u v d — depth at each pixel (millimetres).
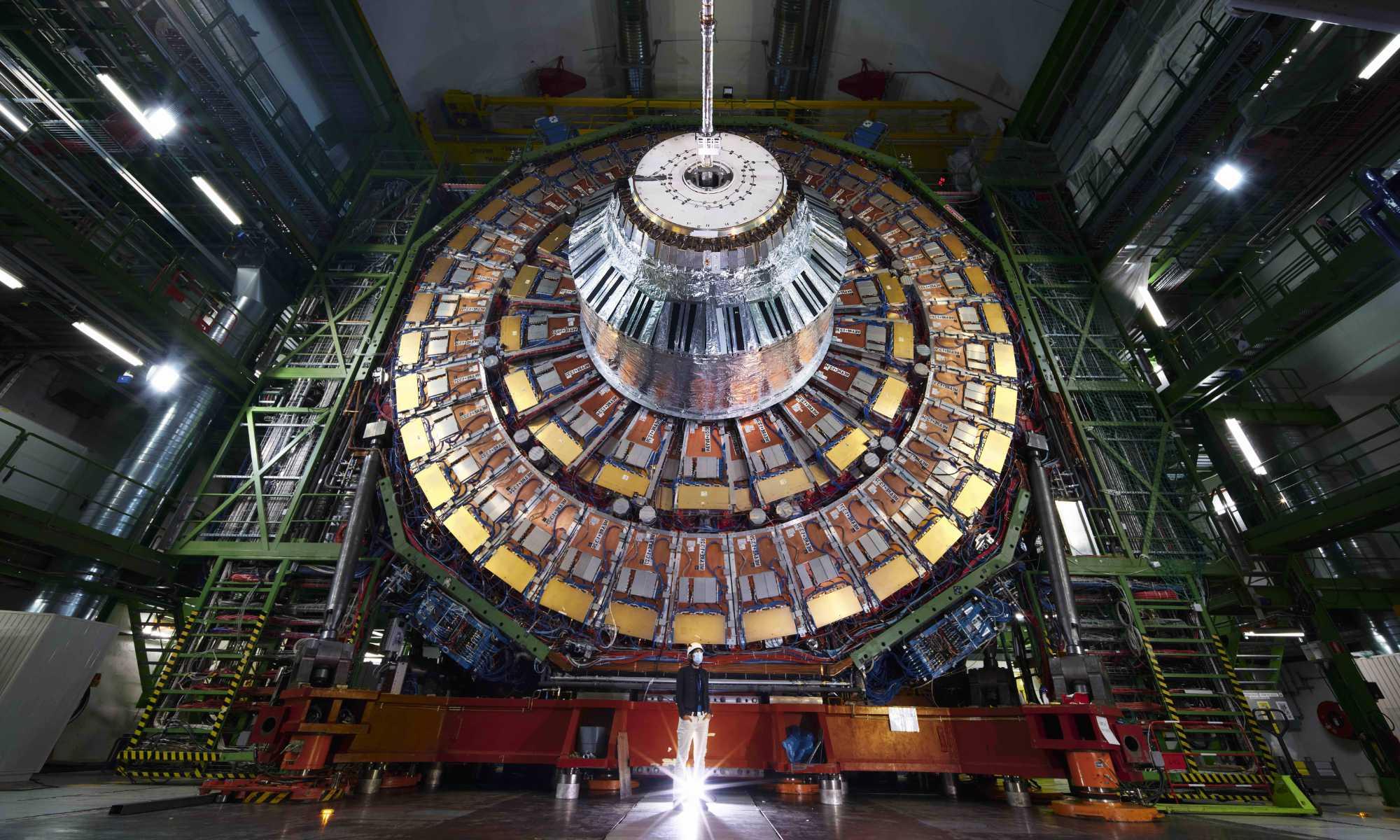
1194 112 16891
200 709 13328
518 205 18656
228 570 15133
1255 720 15195
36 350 19156
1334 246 18828
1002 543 14609
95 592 14289
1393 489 14742
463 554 14117
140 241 17719
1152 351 21625
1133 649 14781
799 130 20781
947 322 16625
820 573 13586
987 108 26281
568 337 15523
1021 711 11383
